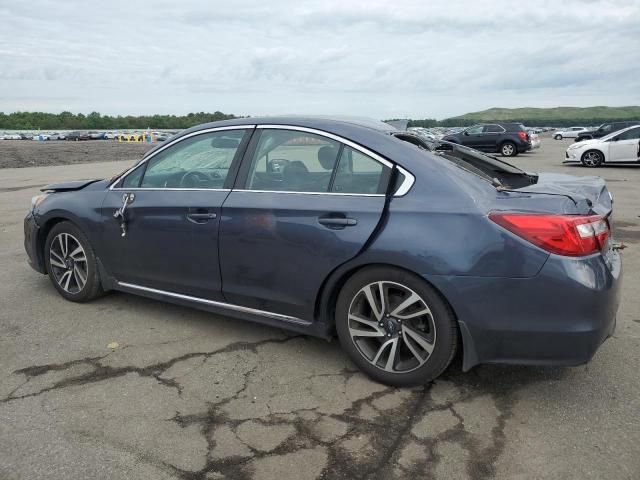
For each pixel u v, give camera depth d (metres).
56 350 3.65
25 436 2.66
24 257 6.12
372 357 3.22
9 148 42.47
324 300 3.28
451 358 2.99
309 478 2.38
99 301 4.61
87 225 4.27
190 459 2.50
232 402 3.00
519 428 2.75
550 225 2.72
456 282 2.83
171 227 3.78
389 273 3.02
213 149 3.78
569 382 3.21
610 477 2.37
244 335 3.92
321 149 3.35
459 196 2.92
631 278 5.23
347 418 2.84
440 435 2.69
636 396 3.04
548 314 2.74
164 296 4.03
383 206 3.03
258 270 3.44
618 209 9.31
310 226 3.20
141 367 3.41
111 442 2.62
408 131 3.79
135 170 4.18
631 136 17.73
